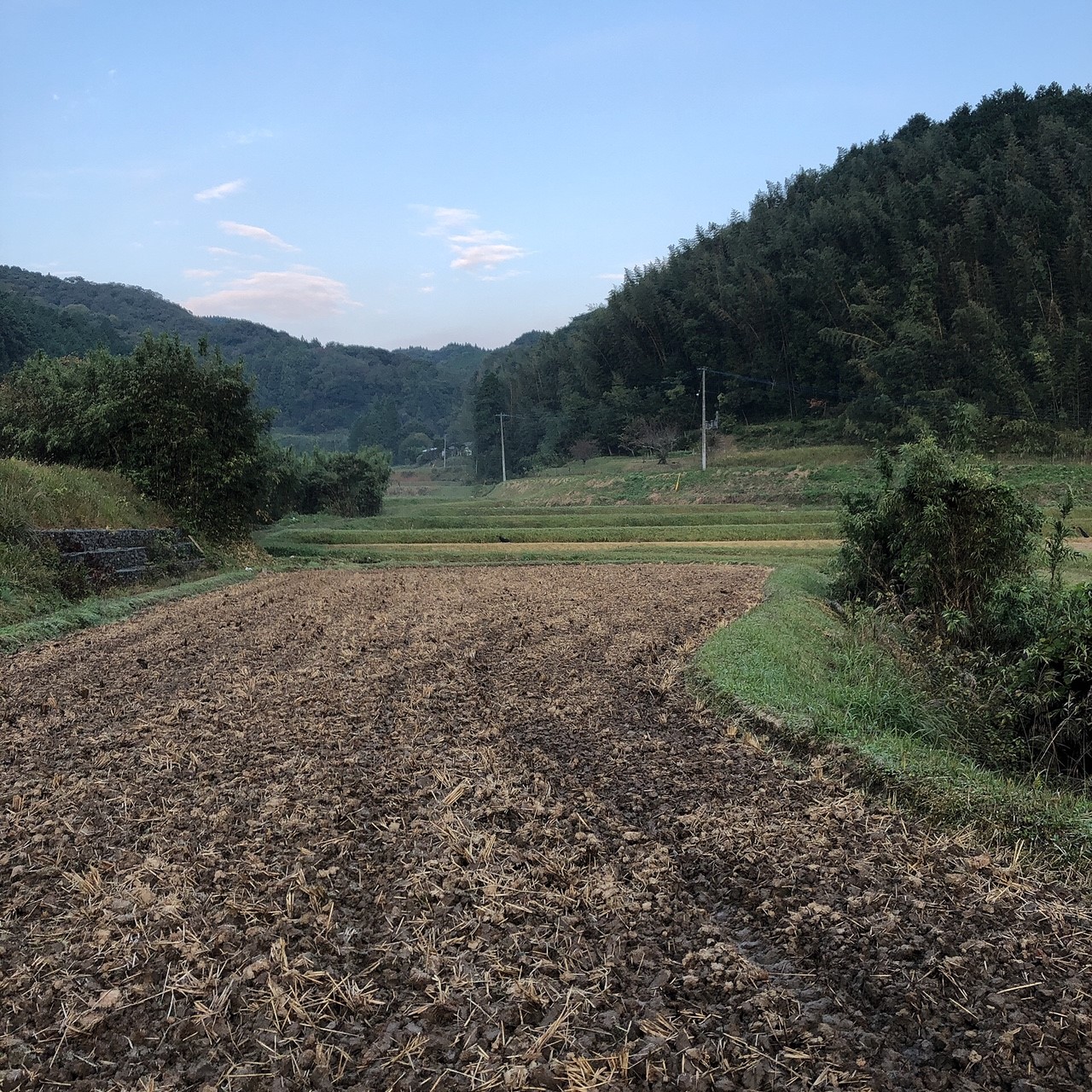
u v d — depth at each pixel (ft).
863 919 15.06
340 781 21.99
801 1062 11.32
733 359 280.10
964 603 39.24
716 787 21.65
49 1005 12.81
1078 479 152.56
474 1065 11.34
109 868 17.10
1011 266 226.38
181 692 31.63
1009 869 16.83
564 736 26.16
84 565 59.77
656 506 186.91
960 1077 11.09
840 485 179.01
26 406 87.51
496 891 15.96
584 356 331.57
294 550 105.50
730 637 37.65
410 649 39.68
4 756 24.38
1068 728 24.02
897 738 24.68
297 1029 12.12
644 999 12.82
